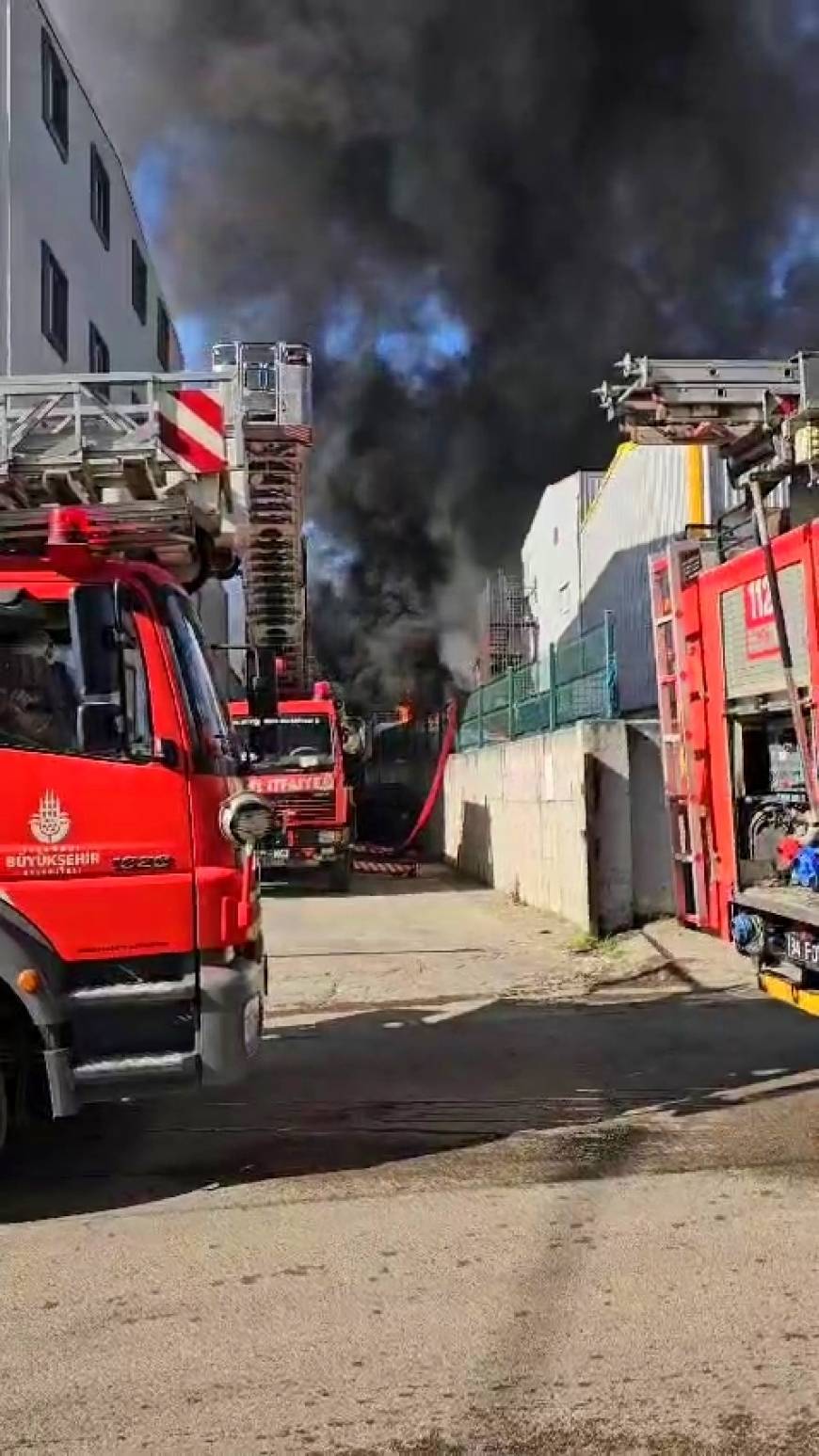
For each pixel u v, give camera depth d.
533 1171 4.82
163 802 4.51
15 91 15.30
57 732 4.45
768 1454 2.75
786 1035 7.25
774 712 7.08
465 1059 6.85
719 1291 3.62
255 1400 3.03
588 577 20.11
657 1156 4.96
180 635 4.71
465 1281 3.74
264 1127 5.55
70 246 18.03
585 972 9.54
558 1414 2.94
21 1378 3.18
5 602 4.48
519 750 14.76
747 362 8.33
